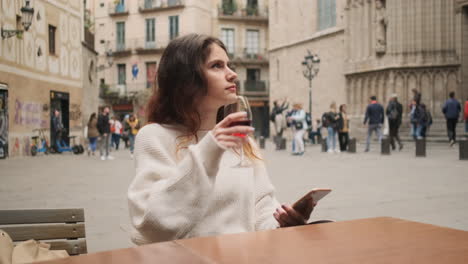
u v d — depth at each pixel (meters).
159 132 2.09
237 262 1.29
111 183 9.72
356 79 31.44
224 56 2.21
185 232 1.74
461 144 13.83
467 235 1.58
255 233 1.62
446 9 26.89
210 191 1.74
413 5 27.36
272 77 42.31
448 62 26.81
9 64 17.98
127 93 50.59
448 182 9.04
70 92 24.42
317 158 16.25
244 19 50.72
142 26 50.19
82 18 26.17
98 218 6.04
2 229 2.21
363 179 9.77
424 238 1.54
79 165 14.59
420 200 7.12
